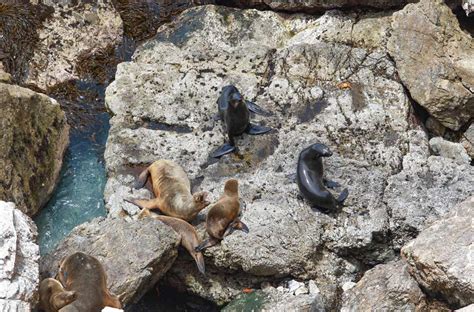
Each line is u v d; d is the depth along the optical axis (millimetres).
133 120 18484
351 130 18094
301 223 16328
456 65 18797
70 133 19031
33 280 13742
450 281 13531
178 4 21312
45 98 17984
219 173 17391
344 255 16391
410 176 17156
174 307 16281
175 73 19172
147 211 16594
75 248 15586
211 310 16375
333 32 20047
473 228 13953
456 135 19203
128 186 17297
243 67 19266
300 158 16672
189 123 18344
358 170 17203
